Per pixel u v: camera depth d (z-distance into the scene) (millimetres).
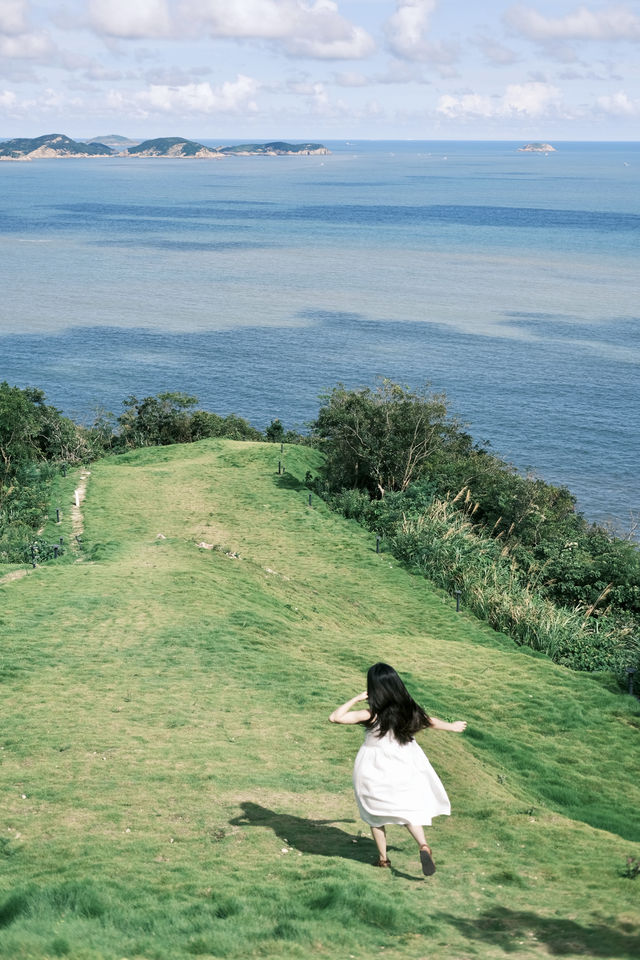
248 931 6742
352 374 145125
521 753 17297
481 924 7328
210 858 8648
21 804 10555
